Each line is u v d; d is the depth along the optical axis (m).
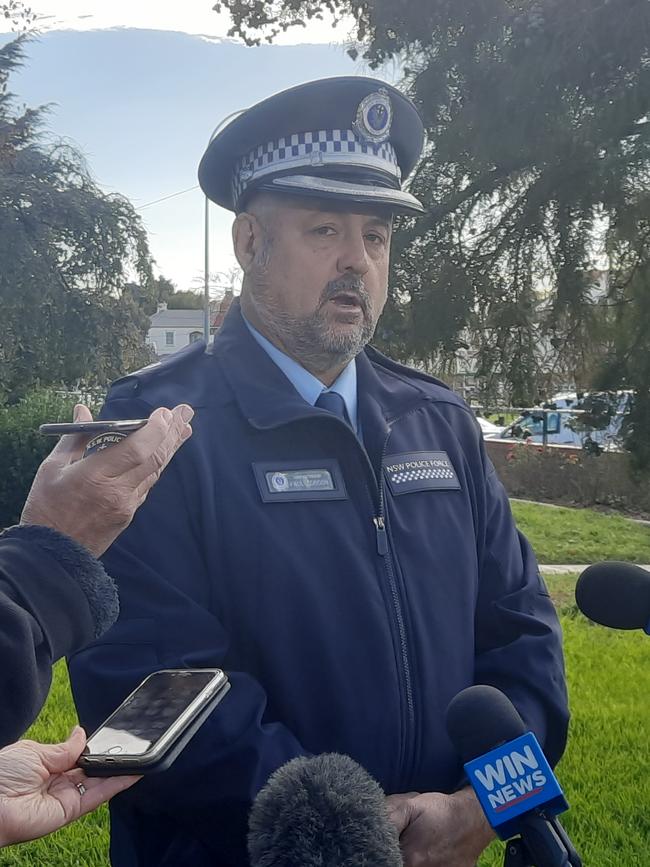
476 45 7.60
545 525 12.07
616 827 3.62
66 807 1.26
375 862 1.40
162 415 1.47
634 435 8.12
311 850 1.38
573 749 4.37
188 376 2.17
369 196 2.11
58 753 1.28
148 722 1.39
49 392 12.22
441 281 8.31
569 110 7.32
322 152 2.14
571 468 14.56
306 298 2.11
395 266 8.36
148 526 1.92
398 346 8.47
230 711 1.79
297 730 1.88
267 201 2.16
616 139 7.34
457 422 2.38
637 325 8.02
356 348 2.16
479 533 2.30
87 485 1.40
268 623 1.89
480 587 2.26
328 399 2.19
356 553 1.98
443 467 2.22
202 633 1.86
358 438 2.12
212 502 1.95
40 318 15.24
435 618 2.03
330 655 1.89
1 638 1.22
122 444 1.42
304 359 2.17
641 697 5.14
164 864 1.85
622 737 4.52
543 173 7.82
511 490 15.34
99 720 1.79
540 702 2.07
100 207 15.70
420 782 1.96
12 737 1.25
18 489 10.87
